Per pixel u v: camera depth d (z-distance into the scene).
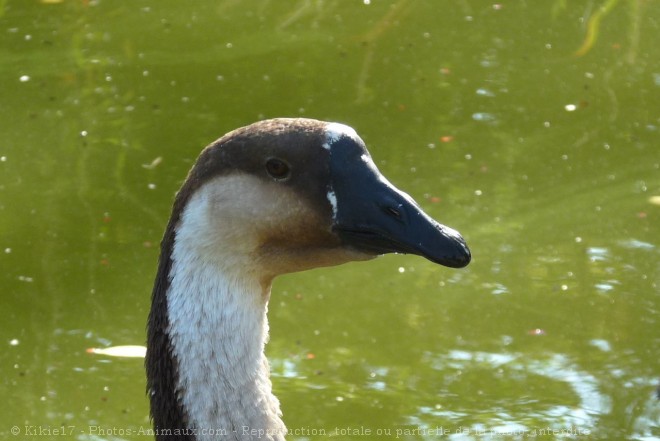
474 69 14.52
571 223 12.24
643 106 13.85
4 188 12.79
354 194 6.54
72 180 12.87
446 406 9.98
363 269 12.00
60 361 10.58
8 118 13.85
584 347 10.73
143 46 15.15
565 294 11.41
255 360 6.96
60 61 14.88
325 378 10.34
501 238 12.04
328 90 14.10
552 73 14.45
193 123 13.51
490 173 12.83
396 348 10.77
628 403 9.98
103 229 12.17
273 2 16.20
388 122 13.53
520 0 16.16
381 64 14.63
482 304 11.34
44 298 11.33
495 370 10.46
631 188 12.66
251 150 6.66
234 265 6.82
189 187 6.85
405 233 6.41
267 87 14.16
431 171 12.77
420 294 11.54
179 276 6.84
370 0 16.19
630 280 11.54
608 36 15.20
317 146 6.61
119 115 13.80
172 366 6.86
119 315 11.11
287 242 6.76
